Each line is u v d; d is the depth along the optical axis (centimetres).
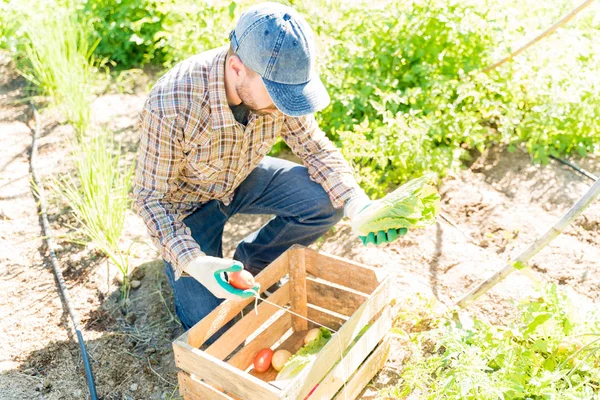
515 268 277
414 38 435
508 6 454
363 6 450
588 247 347
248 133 258
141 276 341
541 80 416
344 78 423
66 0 548
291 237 314
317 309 299
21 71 538
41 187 398
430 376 263
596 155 415
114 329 311
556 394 241
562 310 267
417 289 321
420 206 226
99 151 365
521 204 382
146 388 283
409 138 381
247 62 218
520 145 427
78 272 344
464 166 409
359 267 273
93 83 520
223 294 233
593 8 471
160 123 239
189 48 437
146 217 253
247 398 223
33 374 288
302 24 216
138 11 549
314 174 289
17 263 350
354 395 264
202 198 284
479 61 434
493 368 267
